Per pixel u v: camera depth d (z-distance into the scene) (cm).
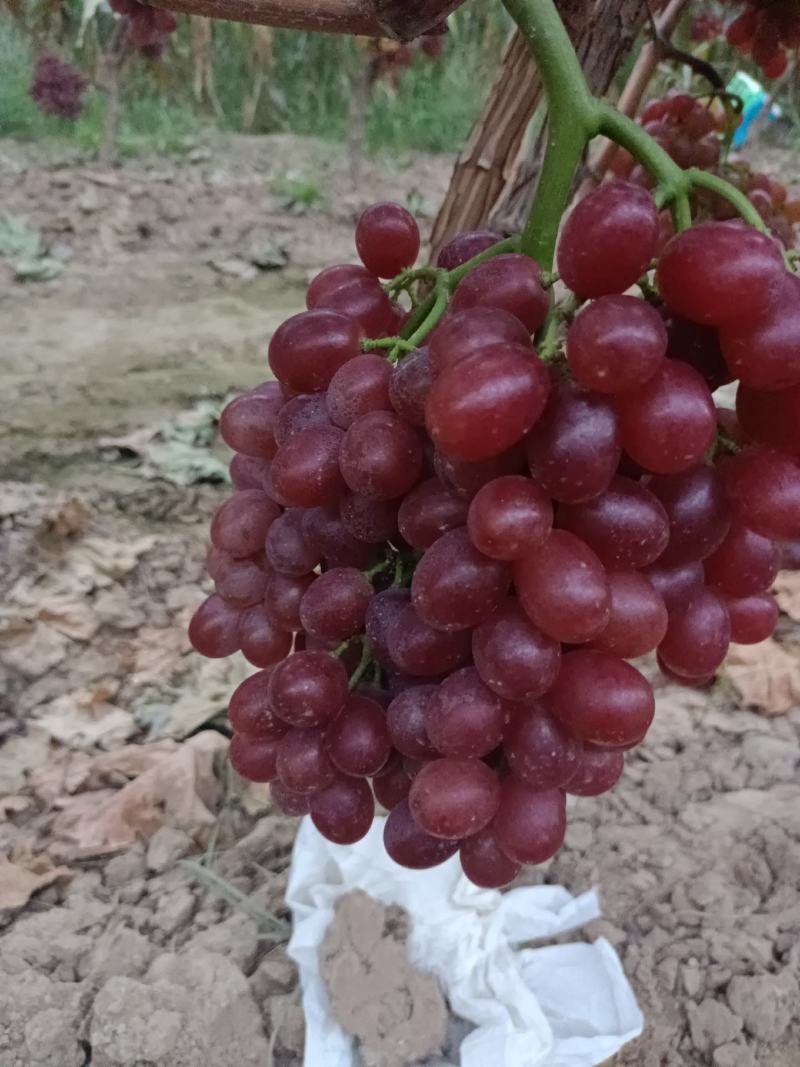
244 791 51
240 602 27
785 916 44
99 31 147
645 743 54
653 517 19
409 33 23
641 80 42
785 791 51
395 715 23
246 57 169
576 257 18
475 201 40
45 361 94
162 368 94
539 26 21
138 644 61
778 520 19
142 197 136
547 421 18
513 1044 38
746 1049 39
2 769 52
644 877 46
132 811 49
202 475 77
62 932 43
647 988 42
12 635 59
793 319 18
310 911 43
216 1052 39
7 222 119
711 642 22
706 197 36
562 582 18
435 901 42
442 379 17
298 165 159
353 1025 39
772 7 39
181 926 44
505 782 23
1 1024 39
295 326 23
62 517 69
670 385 18
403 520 21
